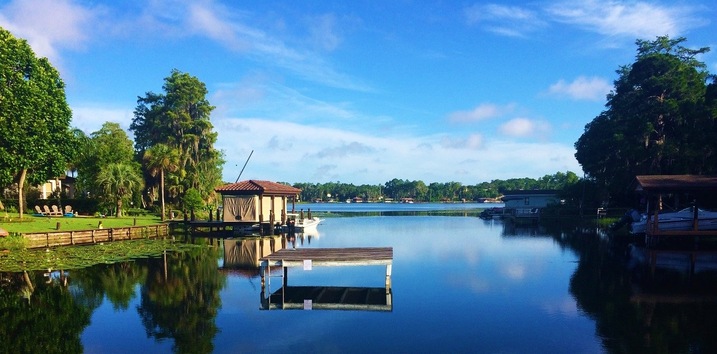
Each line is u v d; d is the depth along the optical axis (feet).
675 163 120.26
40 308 41.14
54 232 90.33
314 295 45.01
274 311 38.99
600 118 178.19
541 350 28.89
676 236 79.56
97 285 50.96
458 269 59.00
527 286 47.85
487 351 28.89
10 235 83.10
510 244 88.43
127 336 32.86
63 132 113.80
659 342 29.89
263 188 120.98
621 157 141.69
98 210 148.56
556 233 111.65
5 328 35.24
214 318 37.04
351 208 431.84
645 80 146.20
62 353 29.81
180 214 163.22
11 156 90.99
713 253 69.51
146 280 53.57
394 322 35.29
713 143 104.68
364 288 48.11
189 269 61.31
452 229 131.54
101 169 147.23
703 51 160.56
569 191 184.44
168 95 193.47
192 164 187.11
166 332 33.65
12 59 97.09
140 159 186.19
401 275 55.16
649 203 82.07
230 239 105.50
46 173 110.73
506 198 212.02
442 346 29.86
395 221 180.75
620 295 42.98
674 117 130.31
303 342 30.99
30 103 96.27
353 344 30.40
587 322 34.63
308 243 95.09
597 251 75.05
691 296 42.09
